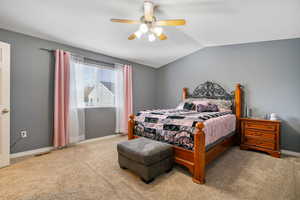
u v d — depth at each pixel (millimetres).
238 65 3463
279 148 2623
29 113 2664
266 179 1891
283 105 2912
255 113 3223
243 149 2982
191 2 2080
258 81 3195
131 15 2377
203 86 4047
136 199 1513
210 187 1720
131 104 4277
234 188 1702
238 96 3301
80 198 1523
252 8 2135
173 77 4750
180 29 2939
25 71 2621
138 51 3850
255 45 3240
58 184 1761
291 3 1938
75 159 2477
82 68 3365
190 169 1877
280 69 2947
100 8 2168
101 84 3773
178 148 2055
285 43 2904
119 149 2074
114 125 4012
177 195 1575
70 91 3107
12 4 1975
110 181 1832
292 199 1522
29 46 2672
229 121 2881
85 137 3451
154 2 2064
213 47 3857
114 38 3096
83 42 3129
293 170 2123
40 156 2590
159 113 2746
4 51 2229
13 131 2502
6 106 2236
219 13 2332
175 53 4191
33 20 2324
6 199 1498
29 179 1864
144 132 2578
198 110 3340
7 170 2090
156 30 2195
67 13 2227
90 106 3547
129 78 4273
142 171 1787
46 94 2859
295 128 2785
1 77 2197
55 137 2832
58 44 3029
